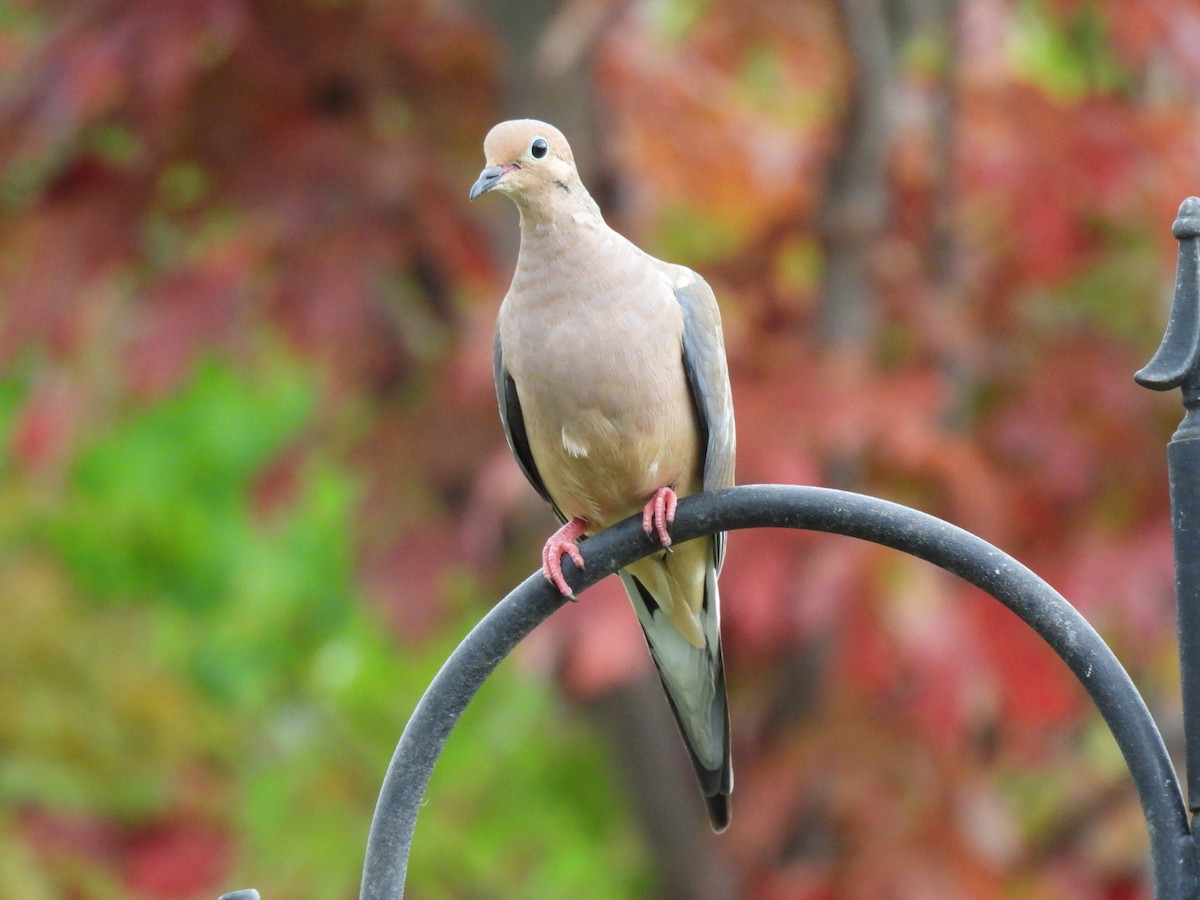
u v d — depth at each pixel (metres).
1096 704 5.45
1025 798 13.20
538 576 6.66
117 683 14.52
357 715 15.20
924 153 12.75
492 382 10.89
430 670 15.48
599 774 14.95
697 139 12.86
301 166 11.73
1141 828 12.29
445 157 12.15
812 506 6.20
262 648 17.14
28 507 15.74
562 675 12.08
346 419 12.73
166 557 16.92
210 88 11.89
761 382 11.07
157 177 11.98
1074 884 12.02
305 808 14.08
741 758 11.96
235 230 12.29
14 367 13.16
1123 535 11.50
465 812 14.72
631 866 15.10
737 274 12.45
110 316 12.44
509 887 14.72
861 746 11.18
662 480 7.48
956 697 10.42
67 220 12.01
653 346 7.20
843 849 11.38
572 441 7.32
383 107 12.24
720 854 12.98
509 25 12.05
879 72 11.94
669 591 7.62
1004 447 11.73
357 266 11.55
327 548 16.95
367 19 11.96
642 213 12.77
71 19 11.55
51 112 11.13
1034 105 12.06
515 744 15.02
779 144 13.02
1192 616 5.13
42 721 13.84
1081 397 11.83
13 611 14.54
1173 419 11.84
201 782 14.13
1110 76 13.08
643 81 12.74
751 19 12.88
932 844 11.05
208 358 13.59
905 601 10.38
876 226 12.02
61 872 13.05
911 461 10.59
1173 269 11.72
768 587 10.52
